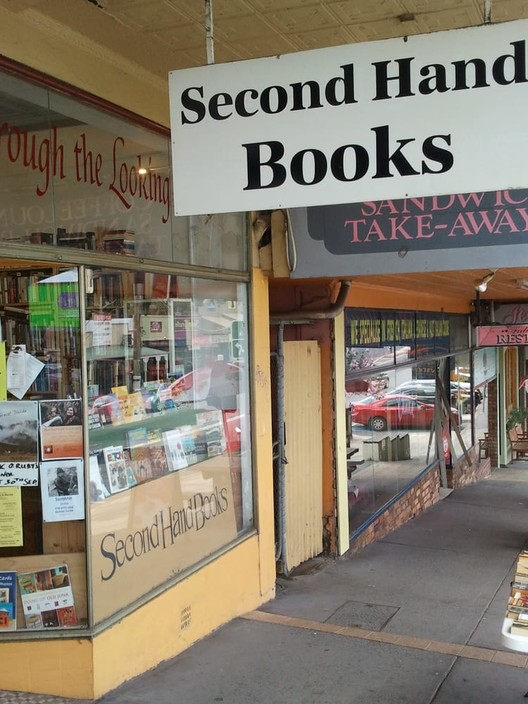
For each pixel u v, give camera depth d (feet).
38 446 13.38
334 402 25.16
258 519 19.75
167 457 16.11
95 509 13.60
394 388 32.83
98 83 14.23
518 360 64.44
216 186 10.07
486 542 29.30
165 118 16.37
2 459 13.43
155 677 14.43
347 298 26.11
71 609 13.35
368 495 29.22
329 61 9.62
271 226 19.47
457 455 44.42
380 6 14.43
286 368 23.11
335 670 15.07
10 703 12.69
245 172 9.97
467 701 13.74
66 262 13.19
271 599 20.44
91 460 13.60
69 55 13.48
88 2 12.96
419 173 9.39
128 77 15.11
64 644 13.14
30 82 12.75
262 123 9.89
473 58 9.16
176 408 16.56
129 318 14.96
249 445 19.76
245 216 19.44
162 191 16.28
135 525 14.78
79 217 13.74
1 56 12.01
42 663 13.14
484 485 45.62
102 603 13.62
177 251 16.67
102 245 14.24
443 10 14.69
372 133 9.53
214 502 17.95
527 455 62.39
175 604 15.69
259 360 19.98
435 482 39.60
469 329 46.70
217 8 13.97
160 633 15.12
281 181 9.85
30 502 13.46
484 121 9.16
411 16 14.92
